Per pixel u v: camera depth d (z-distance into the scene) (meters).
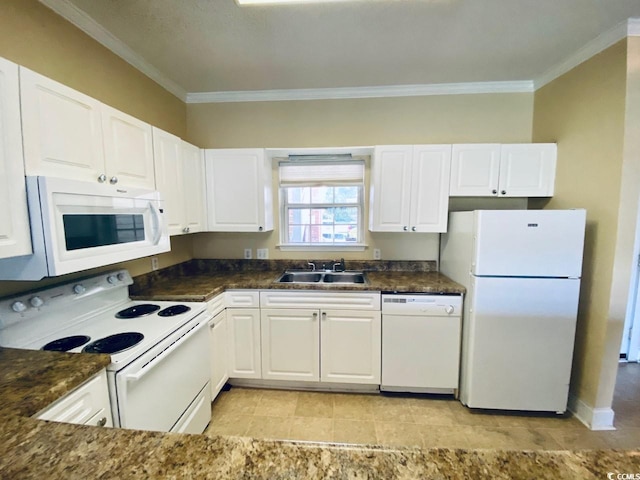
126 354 1.20
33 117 1.06
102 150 1.41
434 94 2.60
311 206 2.87
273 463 0.56
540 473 0.55
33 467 0.56
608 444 1.78
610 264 1.82
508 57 2.08
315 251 2.81
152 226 1.67
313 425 1.96
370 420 2.00
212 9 1.55
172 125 2.54
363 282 2.44
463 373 2.15
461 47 1.94
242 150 2.49
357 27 1.71
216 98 2.73
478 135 2.59
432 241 2.71
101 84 1.79
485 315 1.97
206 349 1.86
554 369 1.96
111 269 1.85
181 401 1.58
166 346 1.41
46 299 1.37
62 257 1.10
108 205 1.34
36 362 1.07
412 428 1.93
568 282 1.89
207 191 2.53
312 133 2.71
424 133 2.63
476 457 0.58
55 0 1.47
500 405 2.03
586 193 1.99
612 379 1.88
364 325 2.21
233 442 0.62
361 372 2.25
